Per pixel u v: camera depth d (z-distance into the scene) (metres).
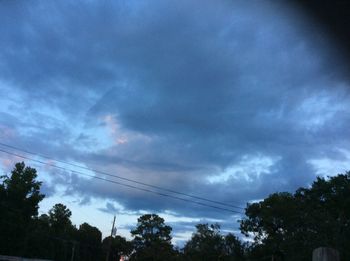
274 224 76.94
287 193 81.94
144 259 138.88
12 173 98.31
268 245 75.31
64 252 140.25
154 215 146.00
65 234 145.25
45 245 123.81
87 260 163.88
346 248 46.97
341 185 68.31
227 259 108.94
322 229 51.31
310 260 48.91
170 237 145.00
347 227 51.31
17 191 95.31
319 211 57.00
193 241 122.94
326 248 5.37
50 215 143.12
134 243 144.25
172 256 135.50
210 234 121.62
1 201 92.81
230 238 111.31
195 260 118.06
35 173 99.19
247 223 82.94
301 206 67.75
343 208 65.31
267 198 81.50
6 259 71.44
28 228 100.62
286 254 56.91
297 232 55.47
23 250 97.19
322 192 70.44
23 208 96.50
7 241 92.81
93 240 168.38
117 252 164.00
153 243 139.88
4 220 92.31
